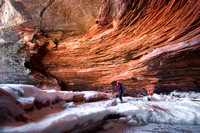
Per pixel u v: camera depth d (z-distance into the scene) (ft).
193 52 22.13
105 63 38.99
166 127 9.14
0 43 41.93
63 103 13.70
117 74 37.52
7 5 36.65
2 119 5.38
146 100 23.70
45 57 46.19
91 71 41.37
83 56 41.63
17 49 42.83
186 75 25.50
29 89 9.01
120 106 13.23
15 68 44.65
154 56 27.12
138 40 29.09
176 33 22.66
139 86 34.14
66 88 46.57
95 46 38.32
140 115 11.11
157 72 28.89
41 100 9.42
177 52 23.70
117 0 26.30
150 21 25.27
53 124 5.87
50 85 44.52
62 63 45.19
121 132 8.29
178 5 20.45
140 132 8.23
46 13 35.60
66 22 37.81
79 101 18.66
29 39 41.27
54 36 41.86
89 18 35.60
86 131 8.07
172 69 26.68
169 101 21.22
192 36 20.85
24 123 6.13
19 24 38.63
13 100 6.56
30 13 35.60
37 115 8.11
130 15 26.84
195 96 23.48
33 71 45.21
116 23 30.53
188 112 11.16
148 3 23.39
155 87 30.50
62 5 33.68
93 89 42.86
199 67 23.21
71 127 6.80
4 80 45.01
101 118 9.57
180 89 26.78
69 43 42.16
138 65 31.60
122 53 33.91
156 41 26.23
